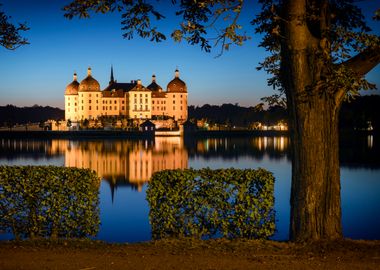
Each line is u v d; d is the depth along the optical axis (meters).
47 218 13.35
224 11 11.84
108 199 37.84
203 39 12.62
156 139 172.88
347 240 12.19
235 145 132.88
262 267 9.84
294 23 11.94
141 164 82.06
